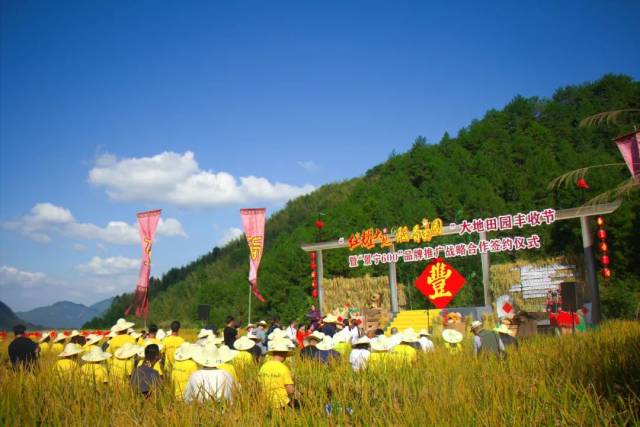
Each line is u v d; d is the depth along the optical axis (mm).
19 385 6238
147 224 21812
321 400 5500
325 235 56594
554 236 41688
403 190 70500
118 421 5016
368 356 8266
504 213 56344
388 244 29781
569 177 14617
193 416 4973
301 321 45031
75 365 7531
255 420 4953
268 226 125625
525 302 24734
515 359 8016
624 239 34688
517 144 77062
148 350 6992
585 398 5125
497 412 4766
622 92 95812
